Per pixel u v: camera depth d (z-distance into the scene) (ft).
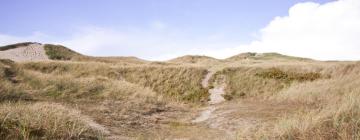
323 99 49.32
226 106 55.21
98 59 171.42
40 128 23.75
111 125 34.09
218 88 81.05
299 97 55.72
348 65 78.64
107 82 57.41
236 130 33.99
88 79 56.85
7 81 46.62
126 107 44.42
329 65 86.89
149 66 94.73
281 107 47.55
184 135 32.78
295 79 80.84
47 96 44.32
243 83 81.82
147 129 35.06
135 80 85.66
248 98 71.61
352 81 59.77
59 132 24.25
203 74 90.22
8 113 24.61
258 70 88.33
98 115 37.52
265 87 78.13
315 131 20.68
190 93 78.13
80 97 47.06
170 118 43.11
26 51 161.07
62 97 45.03
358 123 19.84
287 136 21.39
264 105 52.42
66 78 54.75
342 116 21.48
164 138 30.76
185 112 48.55
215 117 43.86
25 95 41.83
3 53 152.25
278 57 204.23
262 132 24.72
